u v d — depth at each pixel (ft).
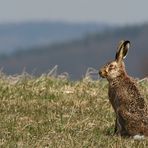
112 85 138.31
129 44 139.13
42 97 164.96
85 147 131.85
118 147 131.13
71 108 158.81
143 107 135.13
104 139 136.36
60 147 131.64
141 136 134.41
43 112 155.63
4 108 156.66
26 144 133.59
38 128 144.15
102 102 162.71
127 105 135.64
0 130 142.72
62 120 150.20
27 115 153.38
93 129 144.46
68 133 141.28
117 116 137.49
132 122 134.72
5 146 132.16
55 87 172.76
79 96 166.30
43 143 134.10
